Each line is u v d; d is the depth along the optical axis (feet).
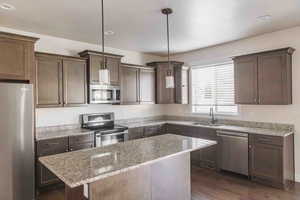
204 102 15.98
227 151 12.37
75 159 6.18
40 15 9.16
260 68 11.58
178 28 11.07
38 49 11.82
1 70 8.96
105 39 13.00
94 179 4.79
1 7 8.31
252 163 11.33
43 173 10.18
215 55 14.98
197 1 7.97
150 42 13.80
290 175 10.97
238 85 12.54
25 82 9.80
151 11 8.84
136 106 16.66
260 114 12.72
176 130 15.43
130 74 15.02
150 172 6.75
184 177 7.95
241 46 13.50
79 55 13.30
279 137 10.31
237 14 9.29
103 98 13.30
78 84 12.28
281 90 10.84
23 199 9.19
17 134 8.96
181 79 16.43
